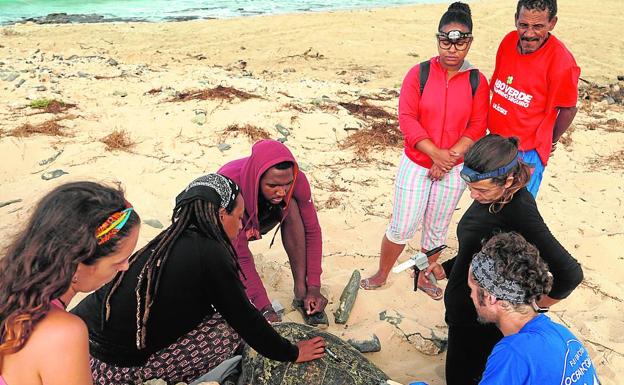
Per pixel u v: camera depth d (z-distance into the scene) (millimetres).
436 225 4191
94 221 1901
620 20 16281
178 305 2695
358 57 13188
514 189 2684
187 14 18391
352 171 6500
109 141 6555
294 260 3963
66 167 6059
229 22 16172
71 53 12352
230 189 2775
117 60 11633
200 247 2633
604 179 6660
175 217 2734
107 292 2699
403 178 3971
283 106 7770
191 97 7867
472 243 2850
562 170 6957
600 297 4500
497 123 4027
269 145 3389
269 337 2836
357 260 4844
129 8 18984
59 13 17609
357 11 17875
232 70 11711
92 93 8188
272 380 2990
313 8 19922
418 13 17484
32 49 12344
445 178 3939
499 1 18828
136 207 5418
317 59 12961
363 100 8680
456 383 3199
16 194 5496
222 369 3170
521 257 2199
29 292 1863
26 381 1985
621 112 9250
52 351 1941
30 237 1878
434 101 3777
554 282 2885
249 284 3686
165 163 6281
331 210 5684
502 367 2170
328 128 7391
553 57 3678
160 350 2939
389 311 4105
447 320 3090
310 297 3928
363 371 3076
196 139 6867
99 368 2896
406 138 3871
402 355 3811
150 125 7090
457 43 3561
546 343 2150
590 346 3881
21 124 6832
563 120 3861
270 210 3648
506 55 3914
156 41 14094
